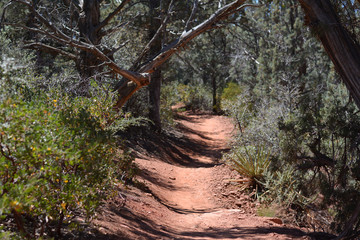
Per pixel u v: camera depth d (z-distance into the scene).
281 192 9.59
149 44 12.49
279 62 23.61
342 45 5.98
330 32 6.00
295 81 21.48
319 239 6.63
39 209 3.66
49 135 3.73
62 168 4.17
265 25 28.61
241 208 10.06
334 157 7.32
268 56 25.06
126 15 17.72
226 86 46.69
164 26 12.62
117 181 5.50
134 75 11.34
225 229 7.27
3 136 3.44
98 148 4.38
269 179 10.27
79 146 4.01
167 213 8.34
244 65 40.31
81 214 5.16
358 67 5.91
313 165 7.57
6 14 13.04
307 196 9.21
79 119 4.50
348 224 6.20
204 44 37.59
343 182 6.94
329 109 7.21
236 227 7.45
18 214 3.56
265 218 8.59
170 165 16.12
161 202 9.46
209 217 8.49
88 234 4.63
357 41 6.46
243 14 15.77
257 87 26.78
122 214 6.40
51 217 3.78
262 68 24.89
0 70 4.09
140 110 19.64
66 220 4.29
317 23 6.12
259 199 10.38
